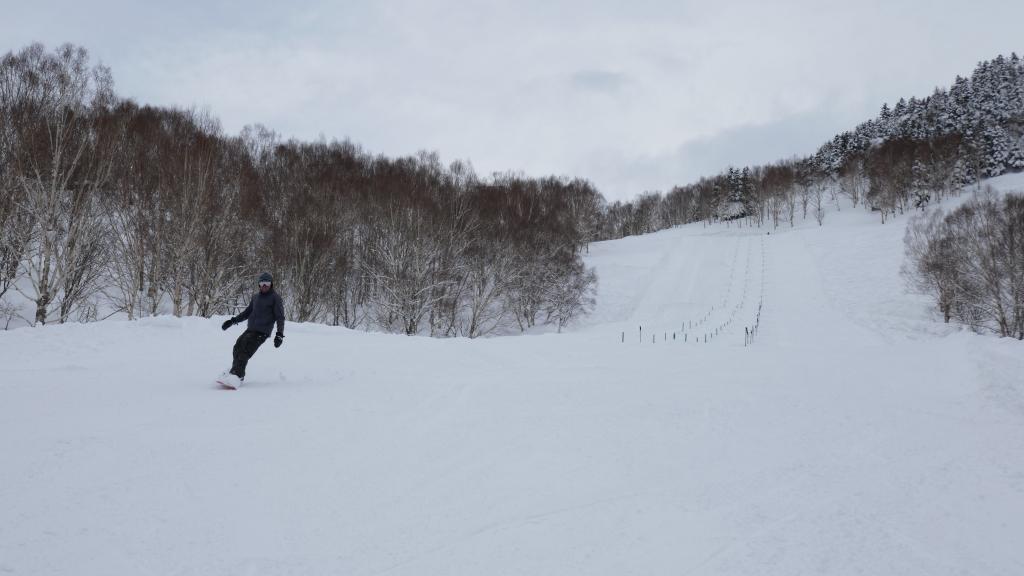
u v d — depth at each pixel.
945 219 52.81
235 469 5.35
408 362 12.21
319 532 4.19
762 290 59.50
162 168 36.19
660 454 6.41
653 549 4.09
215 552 3.79
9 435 5.85
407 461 5.88
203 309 35.66
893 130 137.00
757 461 6.23
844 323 47.31
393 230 46.03
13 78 32.41
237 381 8.71
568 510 4.77
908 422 8.21
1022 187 93.81
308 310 42.81
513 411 8.24
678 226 135.50
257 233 43.91
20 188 31.41
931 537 4.38
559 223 68.44
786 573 3.76
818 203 109.19
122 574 3.44
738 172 136.75
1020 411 9.12
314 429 6.82
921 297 51.53
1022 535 4.44
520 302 54.59
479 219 53.47
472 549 4.01
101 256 35.97
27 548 3.67
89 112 35.03
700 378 11.59
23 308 35.03
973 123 118.56
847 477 5.77
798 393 10.20
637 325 48.50
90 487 4.70
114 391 8.13
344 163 67.19
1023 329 42.34
